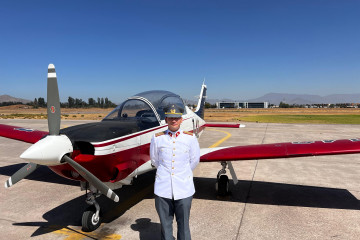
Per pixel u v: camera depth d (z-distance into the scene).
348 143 3.86
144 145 3.94
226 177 4.55
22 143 10.84
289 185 5.16
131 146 3.63
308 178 5.62
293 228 3.40
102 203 4.27
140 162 3.91
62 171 3.28
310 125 19.20
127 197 4.55
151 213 3.88
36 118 31.17
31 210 4.02
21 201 4.38
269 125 19.17
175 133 2.50
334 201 4.32
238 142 10.70
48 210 4.02
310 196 4.56
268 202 4.29
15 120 26.25
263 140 11.20
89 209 3.39
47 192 4.81
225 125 8.30
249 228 3.40
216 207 4.09
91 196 3.37
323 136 12.37
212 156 4.27
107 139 3.23
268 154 3.93
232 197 4.52
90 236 3.23
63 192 4.82
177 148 2.44
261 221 3.60
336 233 3.26
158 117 4.37
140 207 4.11
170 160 2.44
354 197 4.50
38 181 5.48
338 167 6.56
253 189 4.94
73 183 5.35
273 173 6.02
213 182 5.41
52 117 3.04
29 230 3.38
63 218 3.74
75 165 2.92
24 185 5.21
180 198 2.41
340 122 22.78
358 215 3.78
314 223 3.53
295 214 3.82
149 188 5.02
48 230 3.39
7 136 5.66
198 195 4.64
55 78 3.04
